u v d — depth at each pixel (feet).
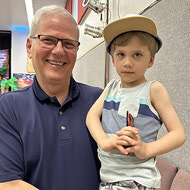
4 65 17.67
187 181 2.37
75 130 2.36
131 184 1.75
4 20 14.43
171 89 2.95
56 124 2.31
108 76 5.43
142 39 1.74
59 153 2.21
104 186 1.92
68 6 13.44
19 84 17.40
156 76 3.35
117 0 5.34
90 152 2.36
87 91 2.82
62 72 2.38
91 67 7.36
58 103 2.42
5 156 2.00
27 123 2.22
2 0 10.78
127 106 1.89
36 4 13.56
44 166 2.13
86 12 8.86
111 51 1.97
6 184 1.90
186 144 2.63
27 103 2.35
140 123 1.80
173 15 2.90
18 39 17.56
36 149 2.14
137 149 1.56
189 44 2.58
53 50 2.27
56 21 2.30
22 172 2.08
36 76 2.54
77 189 2.20
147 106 1.81
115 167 1.86
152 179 1.72
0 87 16.87
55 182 2.14
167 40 3.05
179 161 2.77
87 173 2.29
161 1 3.19
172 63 2.93
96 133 1.94
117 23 1.78
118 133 1.60
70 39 2.36
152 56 1.91
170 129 1.73
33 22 2.39
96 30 5.75
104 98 2.17
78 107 2.55
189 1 2.58
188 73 2.59
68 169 2.21
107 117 2.01
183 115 2.70
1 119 2.15
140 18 1.72
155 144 1.65
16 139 2.12
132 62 1.76
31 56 2.49
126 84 1.99
